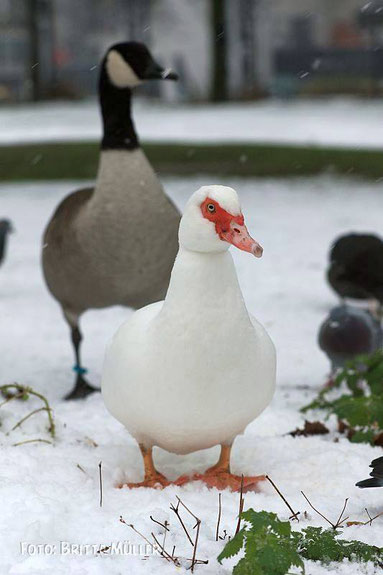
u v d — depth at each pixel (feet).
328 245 47.93
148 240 23.36
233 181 70.33
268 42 147.84
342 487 15.93
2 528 13.01
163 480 15.85
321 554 12.63
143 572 12.25
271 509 14.64
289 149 80.89
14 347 30.25
